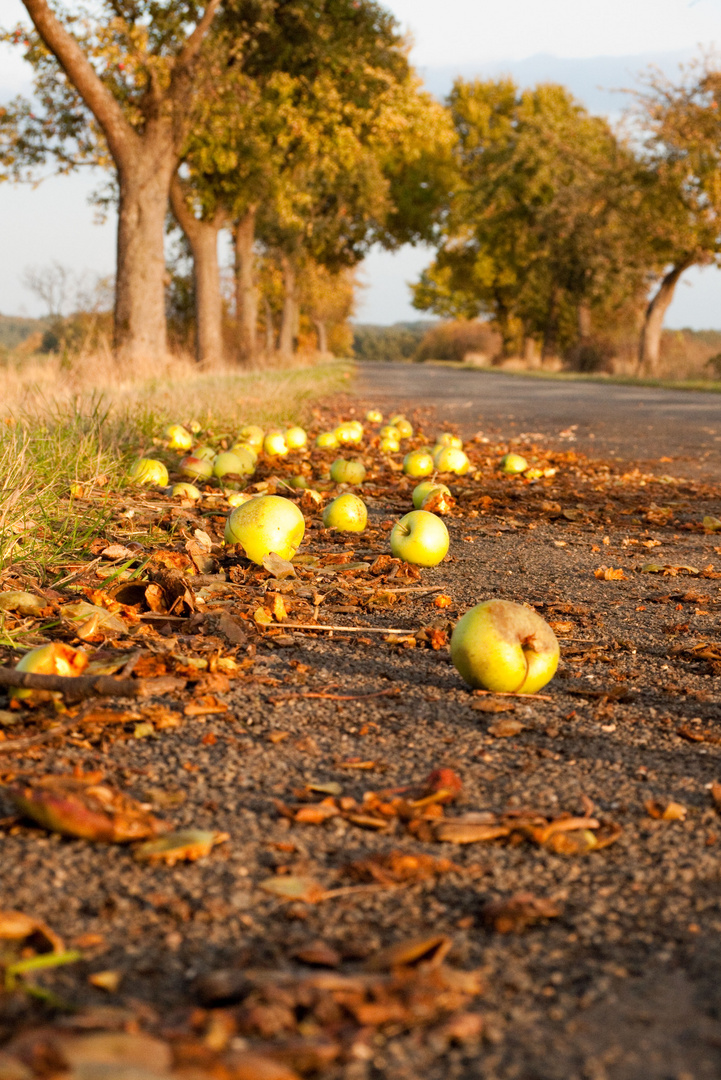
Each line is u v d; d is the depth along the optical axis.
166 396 10.51
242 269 35.09
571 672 3.00
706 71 30.34
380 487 7.21
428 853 1.77
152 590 3.43
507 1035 1.24
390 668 2.96
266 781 2.07
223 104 20.58
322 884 1.63
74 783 1.88
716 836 1.87
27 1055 1.05
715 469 8.92
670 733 2.48
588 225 36.66
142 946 1.42
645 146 31.52
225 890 1.60
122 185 19.94
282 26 23.75
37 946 1.40
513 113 56.38
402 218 50.34
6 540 3.83
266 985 1.27
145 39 18.53
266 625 3.34
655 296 34.91
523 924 1.52
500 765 2.22
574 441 11.46
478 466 8.78
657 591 4.18
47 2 16.97
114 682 2.26
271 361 39.94
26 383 10.85
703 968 1.41
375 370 42.88
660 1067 1.18
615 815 1.96
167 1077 1.03
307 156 26.88
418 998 1.27
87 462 5.83
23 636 3.00
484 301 61.84
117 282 20.38
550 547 5.15
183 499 5.48
